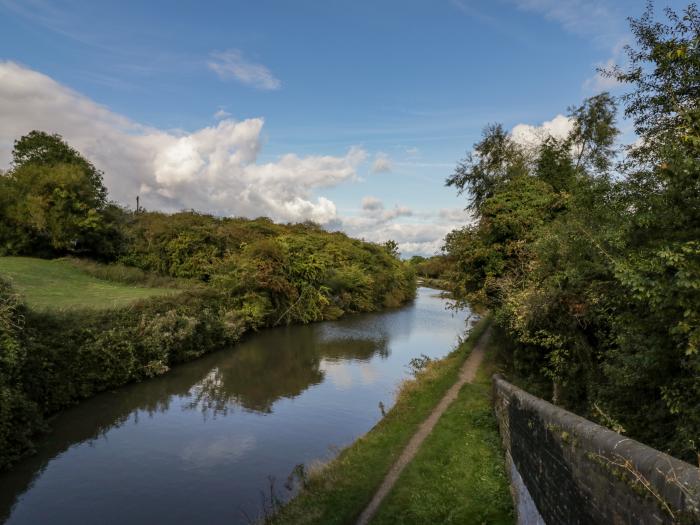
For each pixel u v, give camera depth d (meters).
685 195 5.11
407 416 15.31
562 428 5.46
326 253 52.09
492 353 22.05
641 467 3.56
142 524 10.73
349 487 10.88
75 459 13.90
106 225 40.94
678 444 5.95
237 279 35.19
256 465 13.71
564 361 11.52
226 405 19.11
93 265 37.28
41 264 34.31
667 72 6.12
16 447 13.67
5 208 36.50
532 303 12.38
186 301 28.48
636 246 6.03
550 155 22.80
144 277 38.47
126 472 13.17
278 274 40.03
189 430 16.34
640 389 7.54
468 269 20.69
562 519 5.46
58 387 17.34
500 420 12.16
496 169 26.84
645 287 4.79
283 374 24.09
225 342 30.31
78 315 20.03
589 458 4.53
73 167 41.09
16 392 14.27
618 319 6.47
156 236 44.22
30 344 16.08
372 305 56.00
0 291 16.58
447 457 11.66
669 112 6.40
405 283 69.94
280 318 39.78
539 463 6.60
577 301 10.81
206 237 45.03
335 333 37.38
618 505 3.94
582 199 9.47
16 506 11.39
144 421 17.05
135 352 21.58
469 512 8.98
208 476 13.00
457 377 19.05
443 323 45.00
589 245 8.56
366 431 16.42
